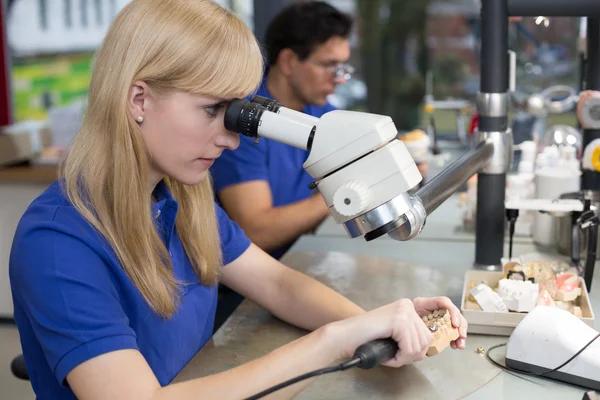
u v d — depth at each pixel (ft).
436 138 9.38
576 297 4.38
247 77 3.38
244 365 3.31
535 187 5.91
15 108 12.63
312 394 3.49
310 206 6.99
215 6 3.47
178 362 3.97
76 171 3.51
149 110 3.40
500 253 5.33
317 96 7.46
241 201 7.04
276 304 4.51
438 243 6.22
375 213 3.12
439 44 12.42
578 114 5.85
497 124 5.04
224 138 3.47
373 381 3.61
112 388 3.08
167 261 3.87
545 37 8.88
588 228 4.73
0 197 10.11
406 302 3.52
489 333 4.13
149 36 3.30
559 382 3.57
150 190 3.73
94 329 3.14
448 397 3.45
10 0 12.23
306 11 7.27
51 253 3.25
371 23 12.54
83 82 12.49
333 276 5.23
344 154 3.12
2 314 10.38
